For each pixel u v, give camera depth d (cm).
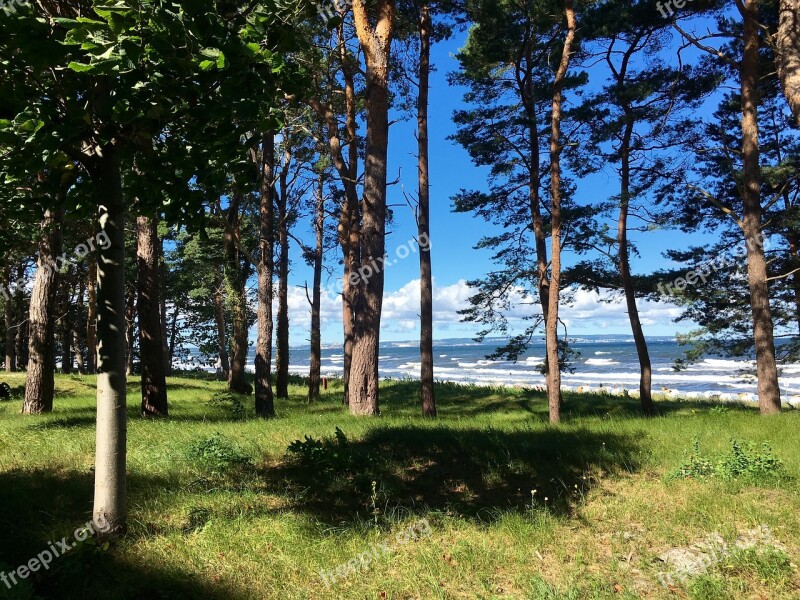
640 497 621
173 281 3303
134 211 439
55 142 323
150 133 352
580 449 820
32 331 1224
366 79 1402
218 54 300
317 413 1498
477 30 1806
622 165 1886
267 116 388
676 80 1691
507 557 455
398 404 1909
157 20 287
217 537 457
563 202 1923
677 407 2052
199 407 1494
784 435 949
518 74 1875
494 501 615
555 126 1429
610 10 1681
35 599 334
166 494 560
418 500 612
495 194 2008
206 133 376
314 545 457
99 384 436
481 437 891
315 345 2103
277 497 588
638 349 1819
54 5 369
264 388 1404
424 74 1605
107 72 292
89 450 730
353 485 643
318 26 1148
